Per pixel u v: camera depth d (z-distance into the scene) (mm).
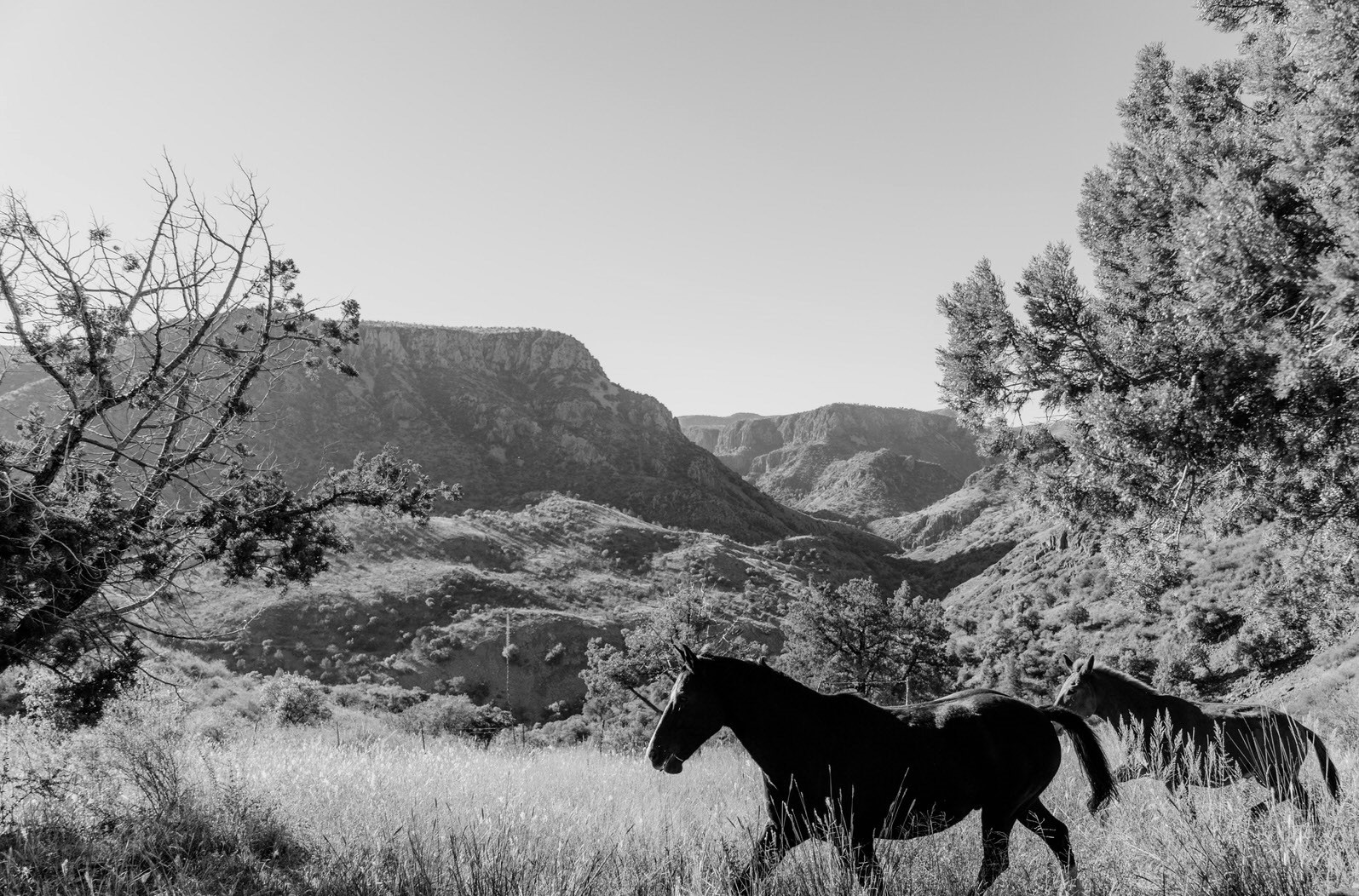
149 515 7000
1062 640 67000
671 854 4270
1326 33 6273
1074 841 4887
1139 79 11016
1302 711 18344
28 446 6504
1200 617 49531
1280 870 3500
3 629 5930
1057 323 8828
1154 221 9727
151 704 8398
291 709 22312
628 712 32562
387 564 128625
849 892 3787
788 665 39375
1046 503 9180
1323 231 6277
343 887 4336
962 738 4625
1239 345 6484
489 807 6199
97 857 4918
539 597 129000
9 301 6824
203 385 7504
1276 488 8734
